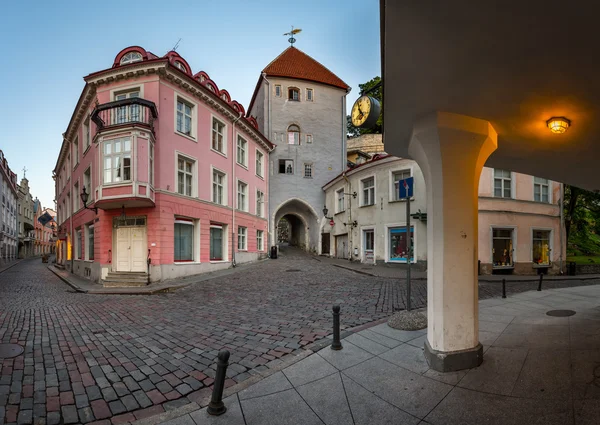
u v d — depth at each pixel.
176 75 15.82
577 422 3.01
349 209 23.55
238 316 7.82
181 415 3.41
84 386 4.19
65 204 26.94
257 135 23.94
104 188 14.18
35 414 3.52
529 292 10.71
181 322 7.39
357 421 3.22
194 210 16.84
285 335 6.16
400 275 15.31
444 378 4.01
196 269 16.58
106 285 14.10
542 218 19.17
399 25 2.73
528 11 2.46
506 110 4.24
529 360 4.43
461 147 4.38
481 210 17.47
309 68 31.11
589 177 7.77
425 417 3.23
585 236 28.27
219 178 19.69
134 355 5.29
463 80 3.57
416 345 5.20
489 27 2.70
